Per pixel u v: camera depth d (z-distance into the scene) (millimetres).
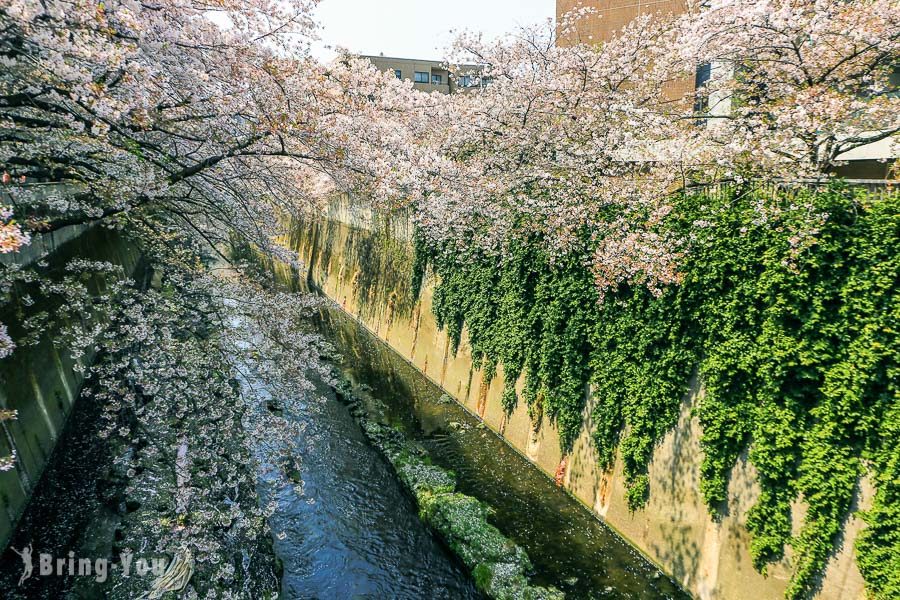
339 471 16500
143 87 7824
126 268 29031
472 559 12703
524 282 16609
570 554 12984
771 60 13109
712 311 11000
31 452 12969
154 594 10008
